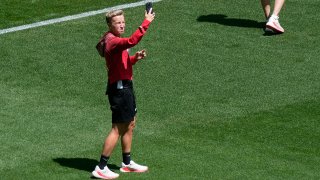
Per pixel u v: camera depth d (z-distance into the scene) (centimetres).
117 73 3331
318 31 4903
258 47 4703
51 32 4894
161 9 5172
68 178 3369
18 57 4572
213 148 3672
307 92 4219
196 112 4022
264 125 3897
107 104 4088
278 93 4209
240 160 3553
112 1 5325
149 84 4294
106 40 3322
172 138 3769
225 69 4456
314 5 5234
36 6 5256
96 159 3566
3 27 4975
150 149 3653
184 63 4519
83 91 4216
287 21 5022
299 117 3969
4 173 3416
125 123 3369
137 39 3275
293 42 4772
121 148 3672
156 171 3438
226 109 4050
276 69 4459
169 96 4178
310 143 3734
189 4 5247
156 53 4619
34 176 3384
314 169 3481
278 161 3550
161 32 4869
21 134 3781
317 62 4541
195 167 3478
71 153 3616
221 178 3375
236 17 5075
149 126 3881
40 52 4634
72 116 3966
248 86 4278
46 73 4397
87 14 5134
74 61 4534
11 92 4191
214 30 4903
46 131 3816
